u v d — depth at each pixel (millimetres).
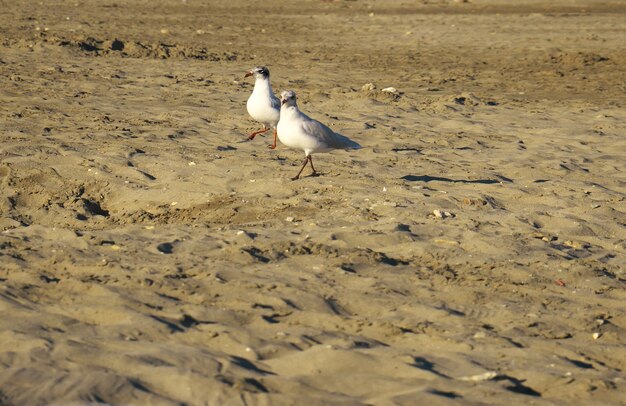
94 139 17484
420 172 15828
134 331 8398
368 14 49375
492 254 11273
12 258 10406
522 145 18969
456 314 9250
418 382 7516
